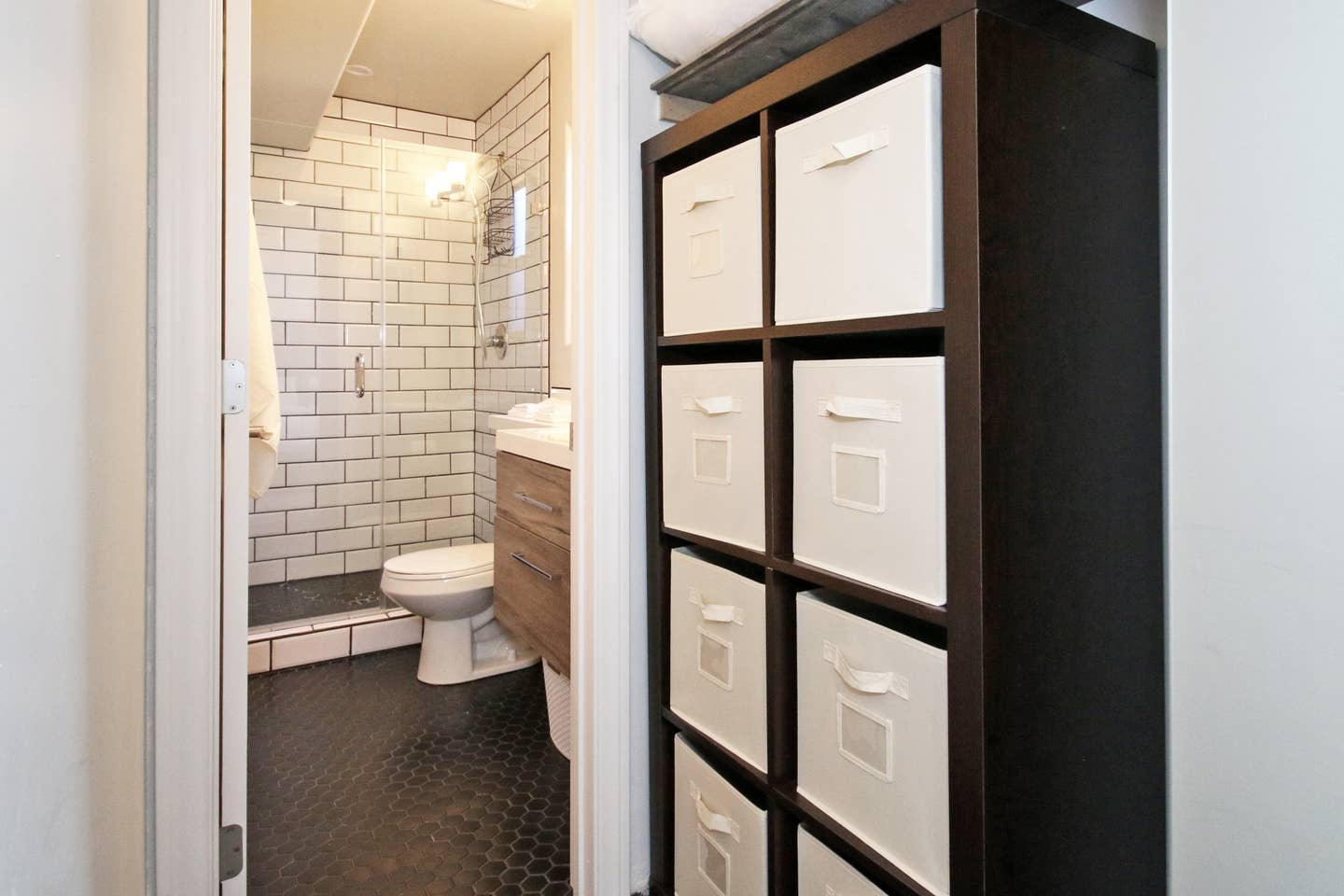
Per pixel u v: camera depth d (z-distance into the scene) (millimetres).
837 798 1106
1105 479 1017
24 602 392
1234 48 777
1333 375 717
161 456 1188
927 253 926
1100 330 1008
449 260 3914
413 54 3203
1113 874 1047
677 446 1442
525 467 2197
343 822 1865
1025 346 912
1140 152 1070
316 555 3703
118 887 744
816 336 1126
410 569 2635
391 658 3021
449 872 1677
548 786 2045
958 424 893
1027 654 918
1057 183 949
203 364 1216
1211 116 796
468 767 2146
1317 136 722
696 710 1422
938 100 925
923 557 948
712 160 1316
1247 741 789
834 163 1057
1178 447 835
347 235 3680
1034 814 932
